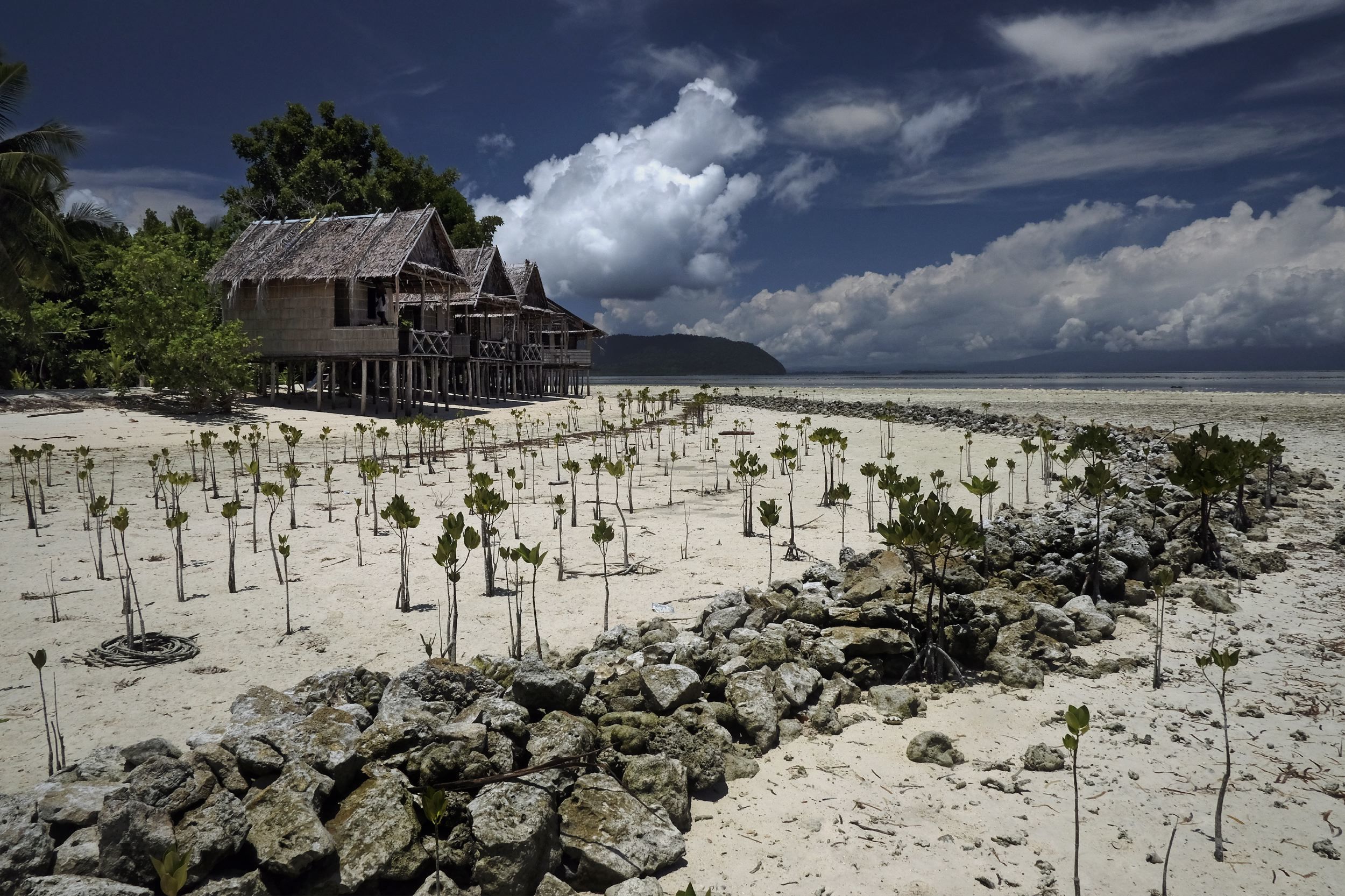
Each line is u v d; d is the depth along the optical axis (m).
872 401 50.06
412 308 45.03
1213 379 138.50
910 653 7.45
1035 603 8.37
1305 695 6.78
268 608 9.59
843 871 4.71
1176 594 9.59
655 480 19.27
